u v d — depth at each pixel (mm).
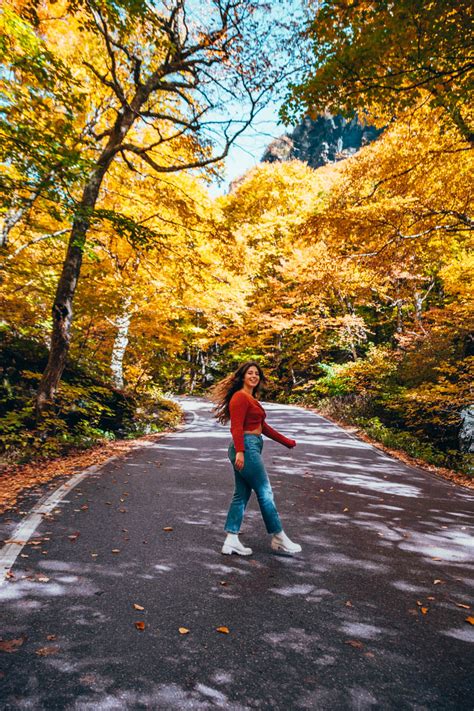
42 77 6461
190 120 10320
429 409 13531
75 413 10805
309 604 2922
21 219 9781
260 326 28047
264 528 4523
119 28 7477
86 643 2344
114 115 11023
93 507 4949
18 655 2209
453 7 5375
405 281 19906
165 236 8641
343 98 7086
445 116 8703
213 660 2248
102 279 11945
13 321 11141
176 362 31859
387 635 2566
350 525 4746
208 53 9633
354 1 6094
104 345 15125
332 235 11336
